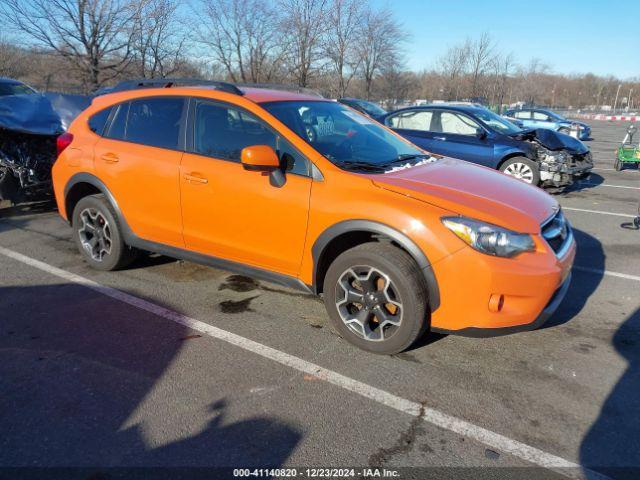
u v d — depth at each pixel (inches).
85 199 179.0
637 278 187.9
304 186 132.6
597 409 110.4
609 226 263.7
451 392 116.1
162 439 99.9
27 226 244.8
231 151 146.7
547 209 133.3
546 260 119.2
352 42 1065.5
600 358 131.1
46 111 263.6
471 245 115.3
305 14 931.3
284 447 98.3
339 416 107.3
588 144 782.5
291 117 146.3
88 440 99.3
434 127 359.6
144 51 625.0
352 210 125.0
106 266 181.0
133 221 168.4
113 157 168.6
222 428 103.3
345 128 159.3
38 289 169.0
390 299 125.2
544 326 148.5
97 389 115.5
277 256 140.9
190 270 187.3
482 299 116.1
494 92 1530.5
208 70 963.3
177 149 156.7
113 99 176.7
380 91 1305.4
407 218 119.3
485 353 133.0
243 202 141.7
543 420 106.8
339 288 133.0
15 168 246.2
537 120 868.6
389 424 105.2
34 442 98.6
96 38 593.6
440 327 122.8
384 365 126.6
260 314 153.4
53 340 136.6
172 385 117.3
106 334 140.3
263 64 946.7
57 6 571.5
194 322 147.9
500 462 95.1
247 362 127.2
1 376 119.7
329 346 135.3
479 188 133.7
